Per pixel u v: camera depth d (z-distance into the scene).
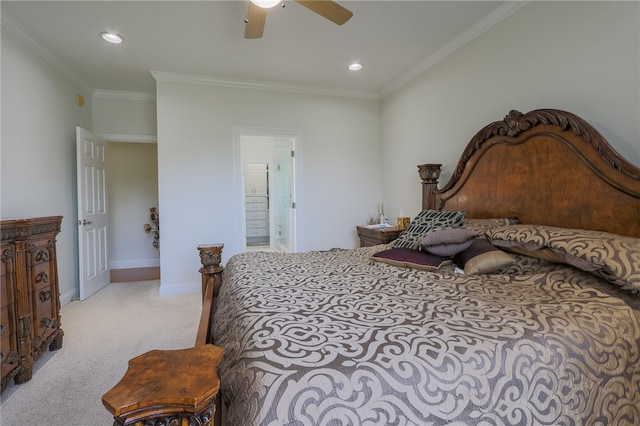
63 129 3.48
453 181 2.79
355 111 4.39
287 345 0.82
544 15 2.18
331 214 4.33
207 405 0.59
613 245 1.31
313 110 4.22
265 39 2.91
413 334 0.90
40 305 2.17
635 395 1.08
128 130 4.32
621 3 1.75
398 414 0.72
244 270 1.74
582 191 1.75
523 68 2.34
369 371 0.74
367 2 2.37
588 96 1.93
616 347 1.04
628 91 1.73
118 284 4.32
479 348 0.86
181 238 3.83
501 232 1.79
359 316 1.02
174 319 3.03
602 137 1.66
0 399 1.82
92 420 1.66
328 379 0.71
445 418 0.76
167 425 0.55
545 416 0.87
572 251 1.40
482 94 2.72
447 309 1.10
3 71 2.53
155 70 3.58
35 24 2.63
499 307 1.12
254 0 1.83
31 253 2.06
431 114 3.39
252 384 0.71
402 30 2.77
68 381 2.00
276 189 6.73
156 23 2.63
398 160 4.04
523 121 2.09
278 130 4.10
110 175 5.38
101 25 2.65
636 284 1.18
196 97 3.81
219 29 2.73
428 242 1.81
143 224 5.53
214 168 3.89
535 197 2.03
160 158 3.73
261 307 1.10
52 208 3.25
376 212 4.48
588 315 1.08
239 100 3.95
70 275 3.64
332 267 1.84
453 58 3.04
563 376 0.92
